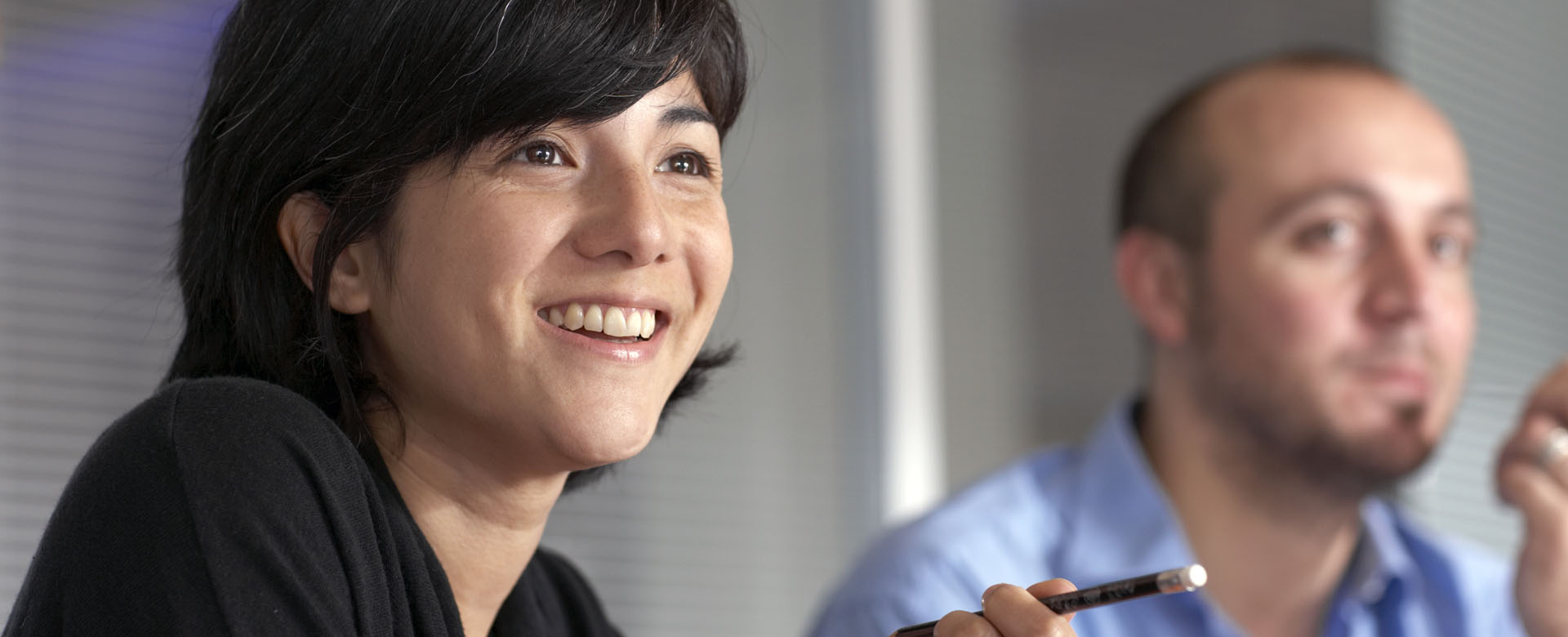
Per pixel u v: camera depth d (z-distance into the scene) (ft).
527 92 2.15
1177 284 4.85
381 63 2.21
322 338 2.22
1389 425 4.54
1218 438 4.66
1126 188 5.19
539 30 2.17
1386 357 4.56
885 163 7.70
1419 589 4.99
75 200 5.96
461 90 2.16
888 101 7.75
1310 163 4.69
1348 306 4.58
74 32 6.09
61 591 1.95
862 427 7.54
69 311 5.89
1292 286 4.59
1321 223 4.66
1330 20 8.80
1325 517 4.64
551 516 6.86
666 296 2.27
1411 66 8.85
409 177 2.21
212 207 2.35
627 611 6.90
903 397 7.52
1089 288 8.17
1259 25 8.72
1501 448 5.02
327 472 2.07
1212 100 4.96
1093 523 4.63
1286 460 4.58
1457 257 4.85
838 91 7.80
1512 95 9.29
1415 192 4.71
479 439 2.28
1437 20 9.07
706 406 7.13
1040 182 8.16
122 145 6.07
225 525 1.92
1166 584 1.87
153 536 1.91
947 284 7.82
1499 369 8.79
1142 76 8.48
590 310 2.21
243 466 1.97
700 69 2.43
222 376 2.31
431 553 2.22
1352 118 4.77
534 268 2.18
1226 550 4.65
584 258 2.20
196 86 3.00
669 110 2.29
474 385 2.20
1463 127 8.99
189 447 1.97
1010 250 8.01
